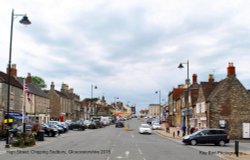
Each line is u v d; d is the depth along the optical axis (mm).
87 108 128625
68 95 106750
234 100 50844
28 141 30844
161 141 42125
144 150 28062
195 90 65875
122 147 30641
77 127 70750
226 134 38281
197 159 22375
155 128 76938
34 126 41219
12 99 60344
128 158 21547
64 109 97062
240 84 51219
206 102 52406
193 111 63375
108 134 55062
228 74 51688
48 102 85375
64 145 32500
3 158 21359
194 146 36562
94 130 72375
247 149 33469
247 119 50469
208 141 37719
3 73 60438
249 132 50125
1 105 54938
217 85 56031
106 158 21359
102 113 151250
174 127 87750
